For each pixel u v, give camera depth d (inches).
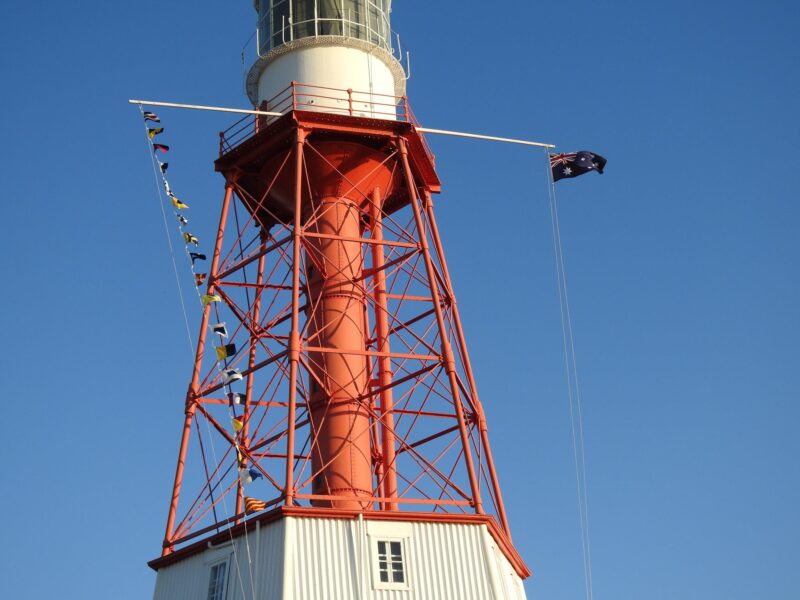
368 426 1631.4
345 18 1838.1
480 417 1651.1
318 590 1424.7
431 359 1592.0
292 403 1507.1
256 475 1508.4
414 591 1453.0
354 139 1716.3
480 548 1498.5
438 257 1765.5
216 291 1678.2
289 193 1754.4
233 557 1488.7
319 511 1470.2
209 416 1622.8
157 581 1557.6
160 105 1675.7
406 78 1884.8
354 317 1685.5
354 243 1727.4
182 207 1664.6
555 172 1809.8
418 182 1822.1
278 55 1817.2
